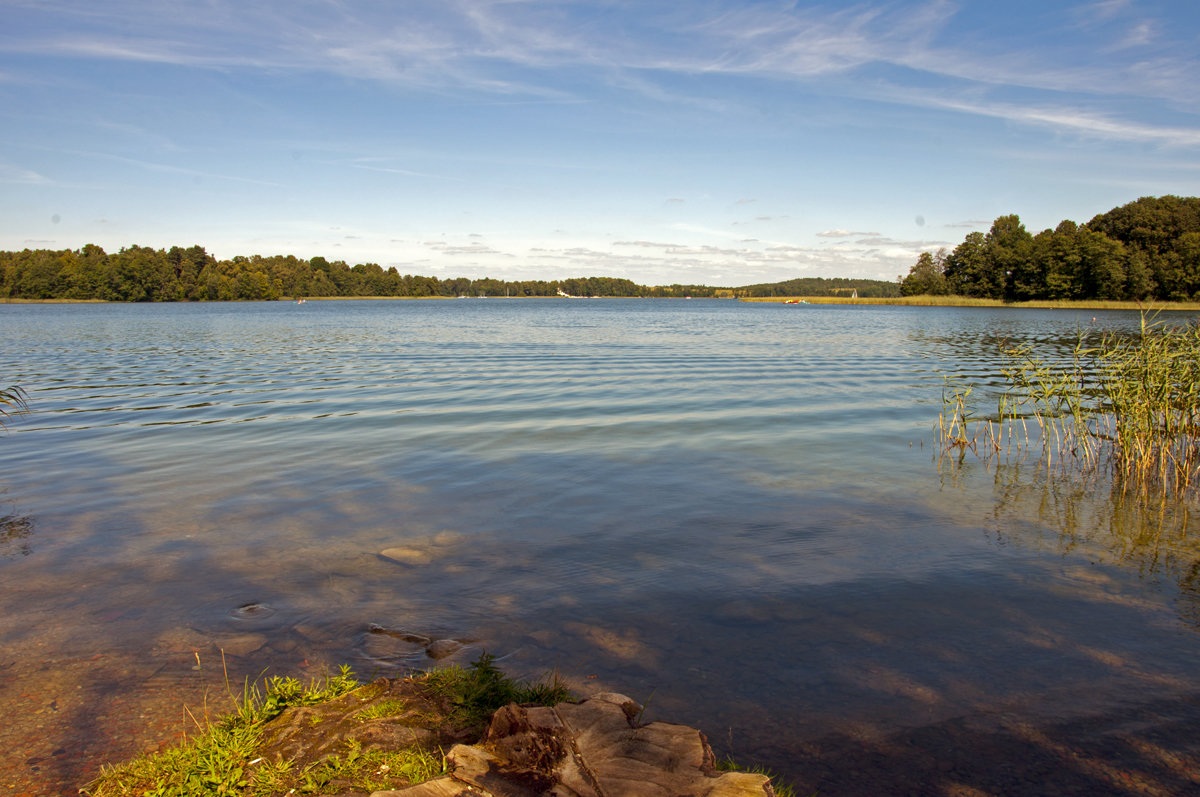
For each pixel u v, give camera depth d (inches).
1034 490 354.0
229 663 181.2
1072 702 165.9
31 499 336.2
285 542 274.8
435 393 679.1
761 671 178.2
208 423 531.5
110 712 157.3
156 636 196.5
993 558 259.8
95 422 538.9
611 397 651.5
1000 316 2600.9
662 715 157.6
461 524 297.1
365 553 262.7
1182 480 374.0
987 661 184.7
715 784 109.0
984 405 614.5
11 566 250.4
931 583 236.1
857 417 554.6
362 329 1895.9
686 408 591.2
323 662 181.9
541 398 645.3
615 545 271.4
